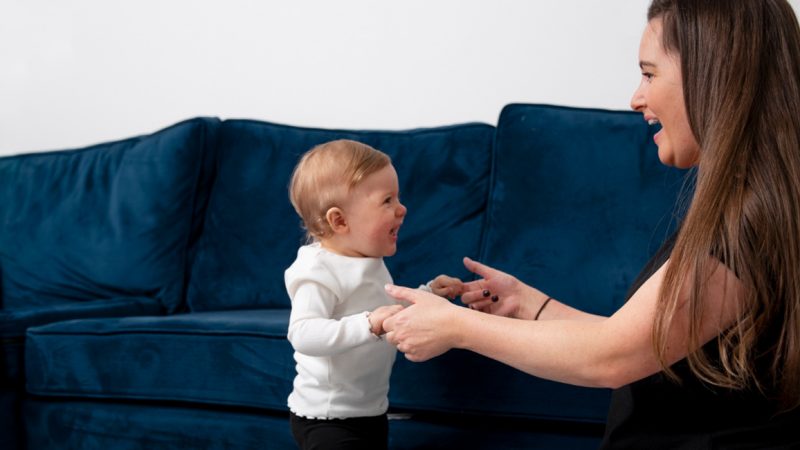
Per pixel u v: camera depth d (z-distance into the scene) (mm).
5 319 2182
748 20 1129
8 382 2184
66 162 2885
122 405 2070
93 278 2660
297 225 2547
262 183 2615
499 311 1658
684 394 1178
